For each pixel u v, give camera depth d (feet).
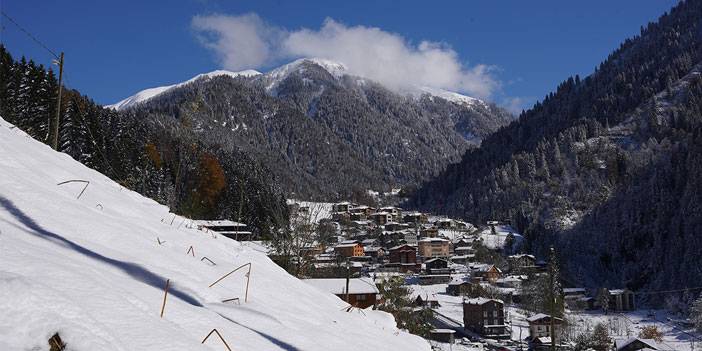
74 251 11.13
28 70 135.44
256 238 124.26
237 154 373.40
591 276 343.46
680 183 350.23
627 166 482.28
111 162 144.56
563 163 536.01
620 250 354.33
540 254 371.97
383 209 485.56
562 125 637.30
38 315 5.74
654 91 620.08
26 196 13.80
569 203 464.65
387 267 325.01
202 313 10.44
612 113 611.06
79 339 5.74
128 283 10.36
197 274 14.02
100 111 201.87
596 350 182.29
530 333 203.31
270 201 153.28
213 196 182.19
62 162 23.45
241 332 10.37
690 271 273.54
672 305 247.50
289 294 17.57
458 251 375.86
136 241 14.55
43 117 126.93
